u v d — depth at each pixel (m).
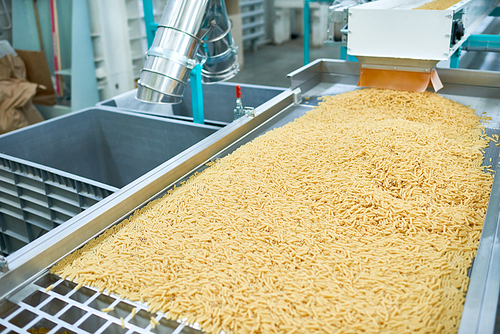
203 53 1.97
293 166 1.65
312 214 1.36
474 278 0.99
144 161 2.50
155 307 1.01
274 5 6.45
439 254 1.15
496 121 2.04
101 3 3.88
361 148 1.69
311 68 2.65
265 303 1.00
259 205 1.41
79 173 2.52
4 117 3.44
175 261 1.15
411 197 1.42
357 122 2.04
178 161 1.63
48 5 3.64
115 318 0.99
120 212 1.38
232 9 5.55
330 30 2.48
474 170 1.57
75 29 3.71
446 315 0.95
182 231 1.29
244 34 6.37
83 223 1.25
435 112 2.11
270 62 6.07
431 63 2.17
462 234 1.23
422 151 1.62
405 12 2.09
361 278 1.07
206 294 1.03
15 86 3.53
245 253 1.18
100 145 2.60
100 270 1.13
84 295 1.07
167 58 1.63
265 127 2.10
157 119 2.32
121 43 4.18
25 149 2.22
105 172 2.67
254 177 1.59
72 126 2.44
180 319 0.98
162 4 4.48
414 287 1.03
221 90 2.84
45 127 2.30
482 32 3.82
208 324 0.96
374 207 1.38
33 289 1.09
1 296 1.05
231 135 1.91
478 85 2.34
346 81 2.73
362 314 0.96
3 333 0.95
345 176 1.53
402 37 2.14
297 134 1.94
